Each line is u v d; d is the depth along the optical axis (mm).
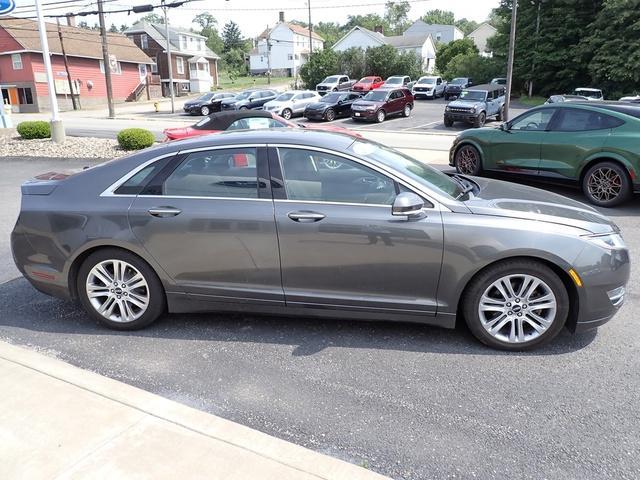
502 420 2963
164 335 4023
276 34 84500
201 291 3930
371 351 3746
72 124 27844
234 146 3854
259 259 3777
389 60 50031
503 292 3650
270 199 3742
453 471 2572
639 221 7418
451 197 3717
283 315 3971
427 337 3949
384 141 18656
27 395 3066
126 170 3977
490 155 9656
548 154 8852
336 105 28656
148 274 3957
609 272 3566
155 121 29812
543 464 2617
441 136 20906
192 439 2693
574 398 3170
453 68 51281
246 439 2701
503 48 43219
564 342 3877
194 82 63500
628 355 3689
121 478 2420
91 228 3904
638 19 34062
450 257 3568
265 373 3463
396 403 3125
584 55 37844
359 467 2512
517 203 3822
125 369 3520
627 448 2730
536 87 42469
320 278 3754
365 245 3629
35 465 2502
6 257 6082
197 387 3301
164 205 3840
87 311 4117
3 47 41812
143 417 2865
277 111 29094
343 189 3715
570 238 3525
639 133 7898
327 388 3285
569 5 38812
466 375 3428
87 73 46938
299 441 2795
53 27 46188
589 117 8461
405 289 3697
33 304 4645
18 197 9719
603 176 8211
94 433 2732
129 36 60406
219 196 3814
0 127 18812
